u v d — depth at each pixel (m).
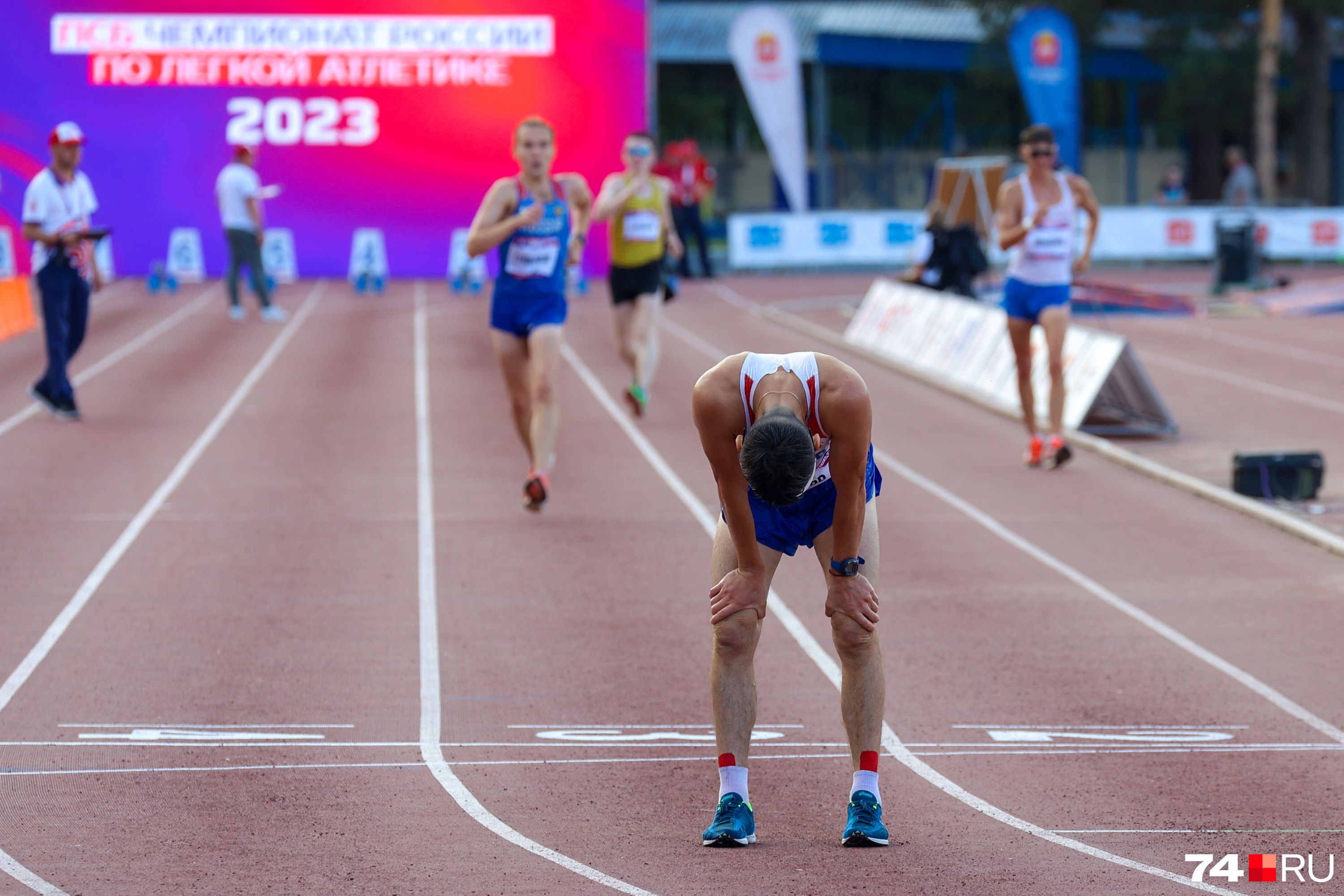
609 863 15.39
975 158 83.44
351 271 93.44
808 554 31.16
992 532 33.06
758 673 23.53
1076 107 92.88
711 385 15.17
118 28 90.69
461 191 93.38
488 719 21.06
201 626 25.47
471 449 41.84
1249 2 127.81
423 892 14.44
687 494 36.75
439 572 29.33
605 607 27.12
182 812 17.00
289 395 50.44
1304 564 30.22
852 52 129.25
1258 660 24.11
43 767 18.61
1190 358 60.81
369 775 18.55
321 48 91.94
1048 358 39.94
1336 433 44.84
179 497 35.22
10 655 23.59
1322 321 73.00
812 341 66.62
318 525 32.91
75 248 44.31
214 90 91.88
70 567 29.02
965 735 20.56
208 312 75.06
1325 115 132.88
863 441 15.09
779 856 15.68
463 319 72.56
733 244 100.38
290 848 15.80
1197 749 19.95
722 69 147.50
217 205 92.50
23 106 90.00
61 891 14.34
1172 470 39.22
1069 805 17.67
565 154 93.06
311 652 24.20
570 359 60.12
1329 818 17.14
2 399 48.56
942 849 15.98
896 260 101.44
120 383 52.38
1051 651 24.67
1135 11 133.62
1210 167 153.12
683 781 18.52
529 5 91.94
